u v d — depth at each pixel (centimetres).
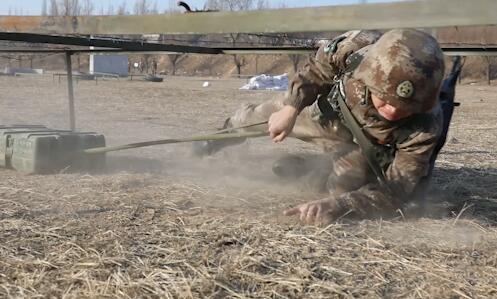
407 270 265
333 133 368
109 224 314
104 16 267
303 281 245
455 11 181
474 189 462
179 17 240
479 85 4444
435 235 321
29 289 231
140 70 6284
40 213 331
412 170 329
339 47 333
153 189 397
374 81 288
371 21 196
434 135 322
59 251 270
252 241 292
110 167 477
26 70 3516
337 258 275
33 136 444
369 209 335
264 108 445
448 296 241
